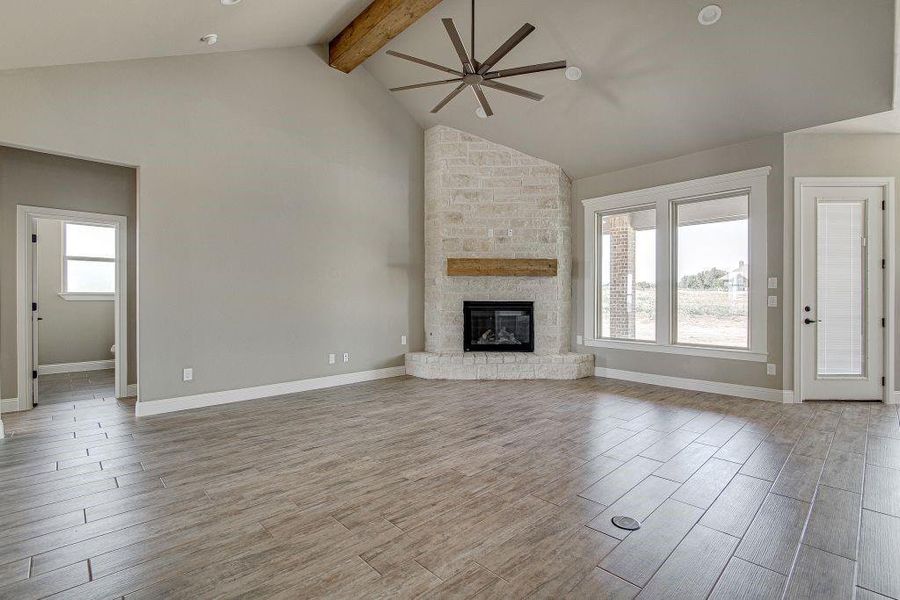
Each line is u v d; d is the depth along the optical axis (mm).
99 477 2656
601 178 5699
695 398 4562
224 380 4383
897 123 4008
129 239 4754
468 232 5863
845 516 2176
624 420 3805
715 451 3059
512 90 3641
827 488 2482
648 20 3775
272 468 2799
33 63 3312
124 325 4680
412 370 5832
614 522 2131
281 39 4570
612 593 1630
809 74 3660
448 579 1714
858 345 4375
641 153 5137
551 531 2055
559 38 4215
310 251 5012
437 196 5895
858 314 4359
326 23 4566
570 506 2293
